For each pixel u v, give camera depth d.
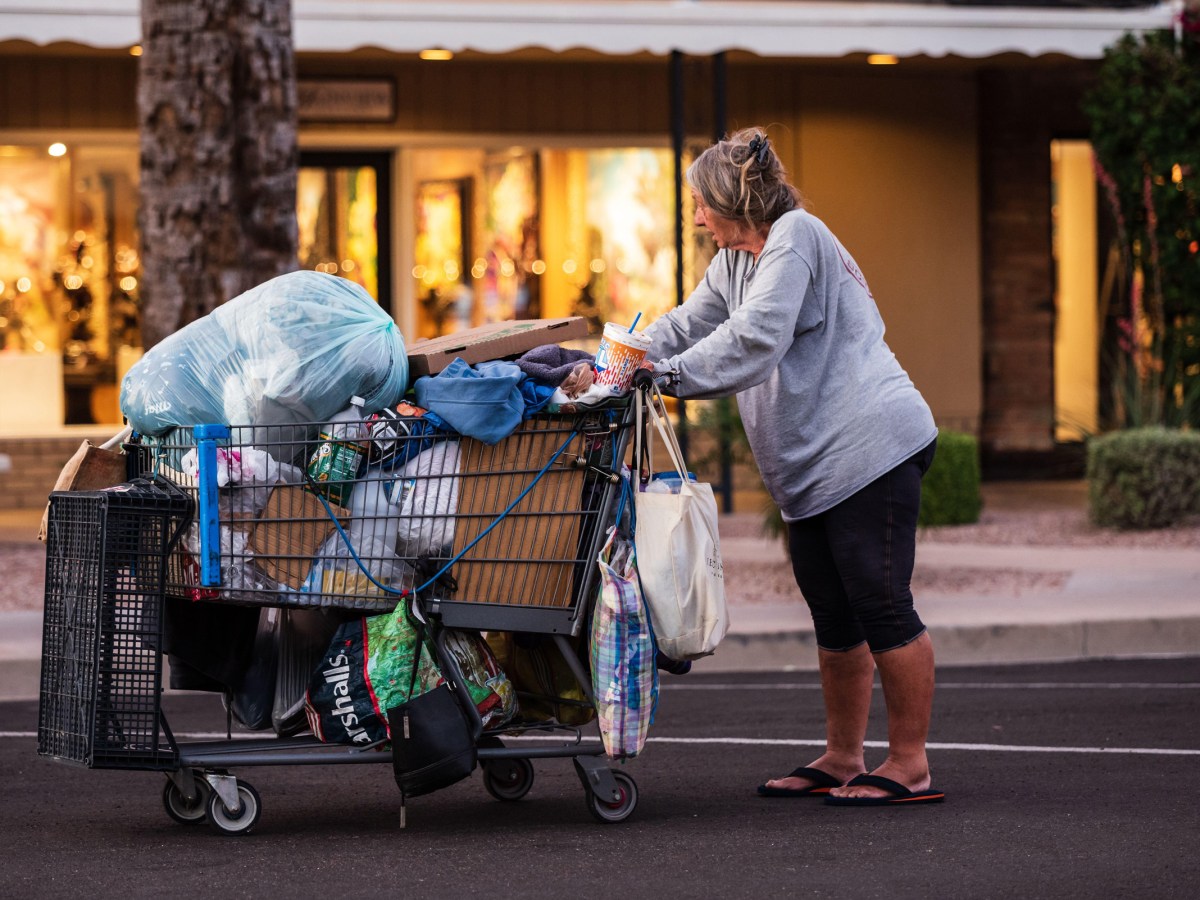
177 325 13.71
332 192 22.70
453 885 6.46
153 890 6.45
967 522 19.59
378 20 18.42
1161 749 9.34
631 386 7.22
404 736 7.11
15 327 21.86
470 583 7.30
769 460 7.71
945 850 6.95
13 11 17.66
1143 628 13.68
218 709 11.45
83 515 7.18
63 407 22.02
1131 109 21.33
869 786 7.87
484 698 7.39
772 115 23.55
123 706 7.14
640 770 8.98
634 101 23.14
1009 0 22.34
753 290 7.44
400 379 7.44
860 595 7.68
